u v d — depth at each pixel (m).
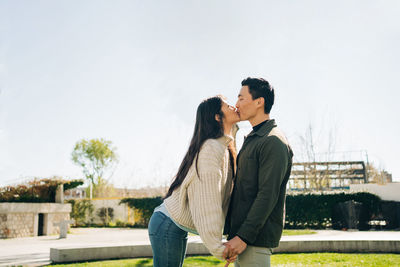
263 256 1.82
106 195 24.94
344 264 4.46
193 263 4.68
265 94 1.98
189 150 1.94
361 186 16.78
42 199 12.09
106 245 5.42
